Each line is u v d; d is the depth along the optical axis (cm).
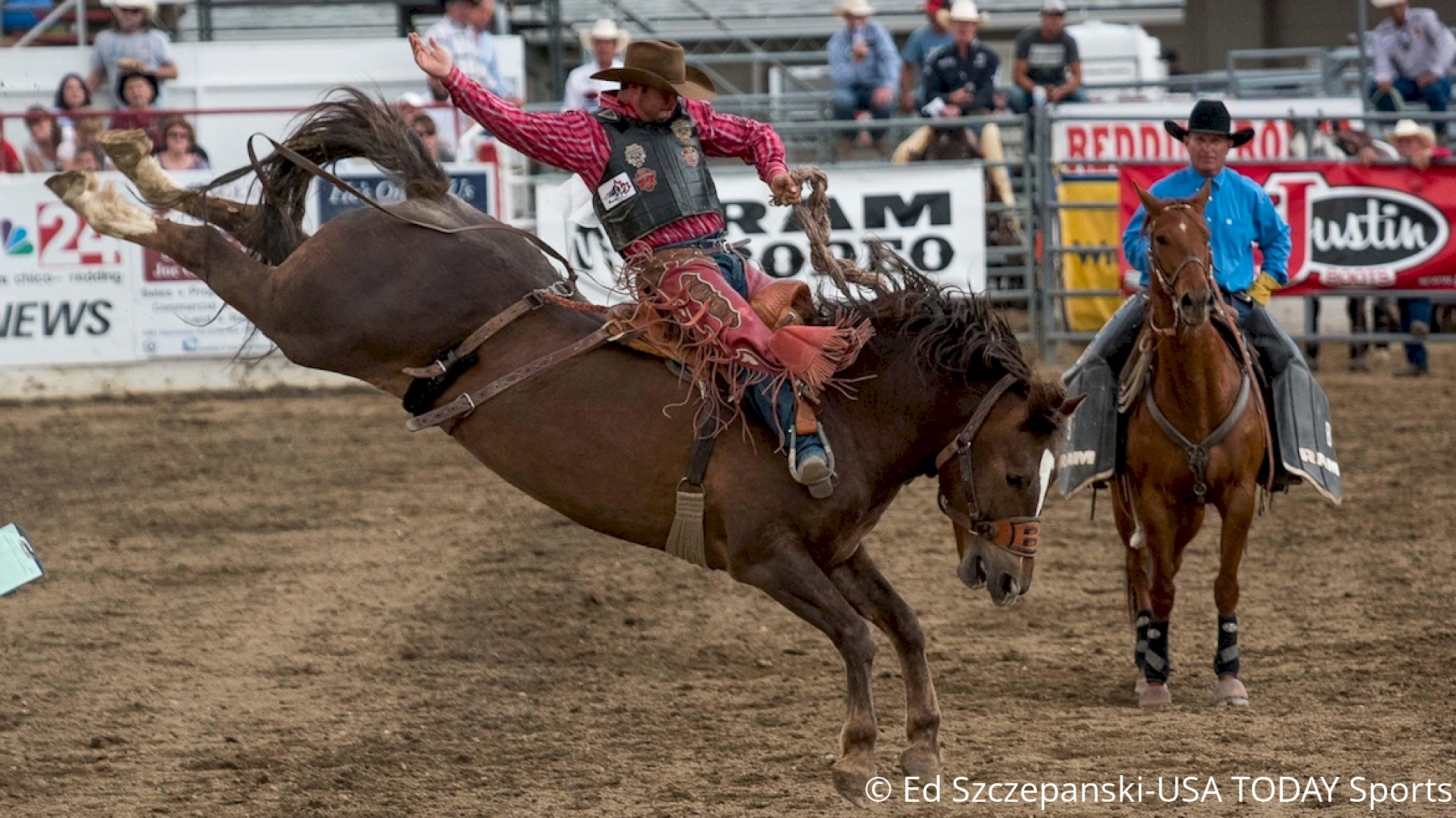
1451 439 3381
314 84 4400
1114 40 5700
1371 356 4488
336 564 2541
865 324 1496
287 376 4203
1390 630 2094
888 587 1548
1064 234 4050
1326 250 3884
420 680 1941
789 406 1448
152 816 1475
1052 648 2075
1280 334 1895
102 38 4319
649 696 1873
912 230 3994
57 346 3988
